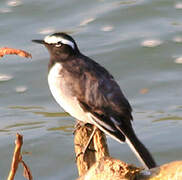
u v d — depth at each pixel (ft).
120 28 60.64
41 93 52.75
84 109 32.35
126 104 32.22
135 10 63.21
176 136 46.47
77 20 61.77
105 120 31.58
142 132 47.11
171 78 53.42
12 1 65.67
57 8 63.82
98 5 64.44
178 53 56.90
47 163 45.60
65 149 46.78
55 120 49.62
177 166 22.53
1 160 46.14
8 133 48.49
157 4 63.98
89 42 58.29
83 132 31.89
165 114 49.06
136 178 23.06
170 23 61.05
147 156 30.53
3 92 53.16
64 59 34.24
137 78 53.93
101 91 32.17
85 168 30.58
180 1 64.28
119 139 31.17
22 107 51.44
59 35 34.68
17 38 58.80
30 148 47.06
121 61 56.18
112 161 23.39
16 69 55.62
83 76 32.83
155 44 57.82
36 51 56.95
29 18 62.18
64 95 33.19
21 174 44.39
